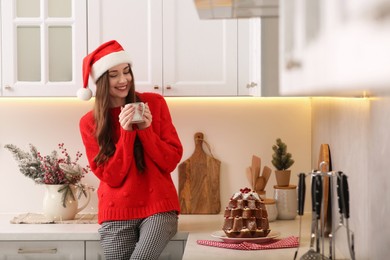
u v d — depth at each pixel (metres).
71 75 3.50
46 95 3.49
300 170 3.80
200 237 3.06
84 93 3.22
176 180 3.79
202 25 3.48
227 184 3.80
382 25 0.44
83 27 3.49
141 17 3.49
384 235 1.79
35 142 3.80
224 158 3.79
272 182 3.80
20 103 3.79
